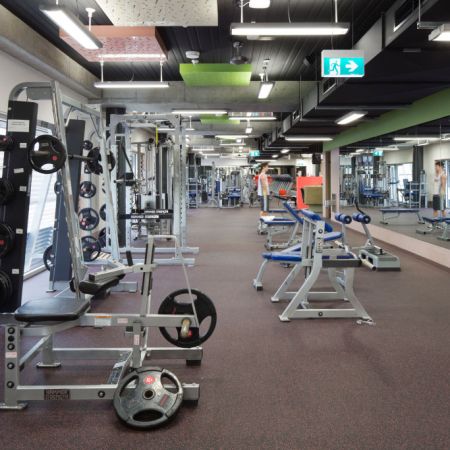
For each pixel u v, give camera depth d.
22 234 3.05
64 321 2.21
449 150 5.82
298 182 14.23
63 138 2.91
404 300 4.20
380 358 2.82
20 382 2.50
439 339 3.16
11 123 3.08
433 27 3.34
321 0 4.49
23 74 5.57
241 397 2.32
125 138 6.47
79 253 2.90
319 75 7.48
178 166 6.23
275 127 13.11
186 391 2.23
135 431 2.01
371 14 4.86
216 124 13.09
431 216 6.29
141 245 7.67
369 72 4.88
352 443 1.90
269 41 5.80
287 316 3.60
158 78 7.91
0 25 4.51
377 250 5.86
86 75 7.22
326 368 2.67
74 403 2.28
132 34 5.03
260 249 7.36
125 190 6.74
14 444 1.91
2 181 2.97
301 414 2.14
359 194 9.71
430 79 5.19
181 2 3.97
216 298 4.29
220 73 6.51
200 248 7.48
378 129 8.26
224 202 18.62
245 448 1.87
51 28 5.41
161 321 2.39
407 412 2.15
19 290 3.04
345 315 3.64
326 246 5.46
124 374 2.48
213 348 3.01
